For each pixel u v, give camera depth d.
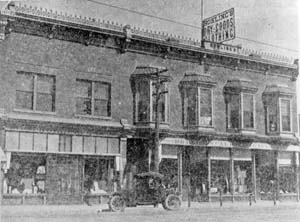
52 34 23.48
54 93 23.62
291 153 32.16
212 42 29.62
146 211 20.77
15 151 21.75
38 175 22.55
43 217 17.94
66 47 24.09
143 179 21.20
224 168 28.92
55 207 21.34
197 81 27.41
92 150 24.09
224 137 28.70
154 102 25.97
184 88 27.70
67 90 23.92
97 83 25.16
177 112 27.44
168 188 22.09
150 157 25.73
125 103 25.72
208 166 27.88
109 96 25.39
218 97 29.27
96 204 23.64
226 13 29.64
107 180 24.52
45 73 23.38
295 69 33.22
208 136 27.62
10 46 22.45
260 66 31.45
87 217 18.28
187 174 27.30
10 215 17.98
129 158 26.00
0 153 20.97
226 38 29.73
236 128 29.38
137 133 25.61
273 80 32.31
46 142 22.78
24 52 22.81
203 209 23.11
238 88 29.47
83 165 23.75
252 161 30.06
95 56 24.98
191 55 28.25
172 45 27.14
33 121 22.33
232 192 28.67
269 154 31.17
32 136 22.42
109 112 25.25
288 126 31.64
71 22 23.70
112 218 18.19
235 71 30.31
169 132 26.53
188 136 27.31
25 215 18.25
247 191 29.73
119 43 25.67
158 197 21.27
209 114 27.95
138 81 25.98
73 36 24.19
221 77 29.59
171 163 26.89
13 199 21.56
